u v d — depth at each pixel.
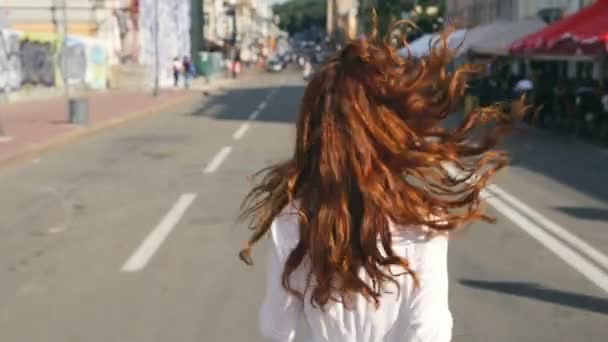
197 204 11.32
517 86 23.56
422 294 1.77
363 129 1.82
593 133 20.39
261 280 7.25
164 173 14.59
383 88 1.85
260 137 21.34
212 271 7.61
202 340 5.68
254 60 140.75
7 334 5.93
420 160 1.81
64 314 6.39
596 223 9.87
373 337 1.81
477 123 1.95
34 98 36.09
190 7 74.44
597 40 17.95
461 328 5.89
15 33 34.03
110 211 10.95
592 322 6.05
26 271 7.80
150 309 6.45
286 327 1.91
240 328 5.92
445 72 1.90
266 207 1.92
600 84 21.30
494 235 9.12
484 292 6.84
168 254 8.34
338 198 1.79
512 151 17.89
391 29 2.15
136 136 21.97
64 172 14.93
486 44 27.59
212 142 20.14
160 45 56.22
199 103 38.78
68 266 7.95
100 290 7.05
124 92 45.94
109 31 49.97
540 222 9.91
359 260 1.77
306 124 1.89
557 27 22.12
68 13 48.31
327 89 1.87
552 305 6.47
